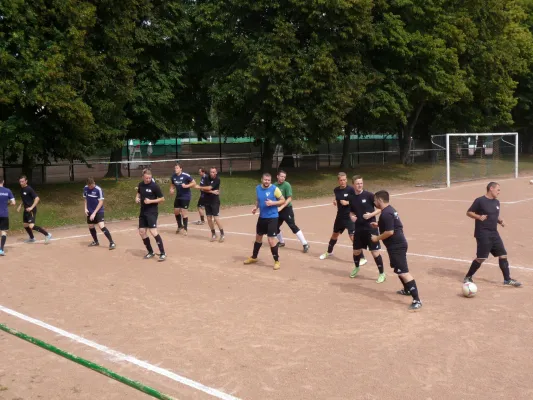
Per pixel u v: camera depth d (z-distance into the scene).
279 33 23.48
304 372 5.62
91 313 7.83
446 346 6.29
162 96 24.19
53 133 19.28
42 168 21.78
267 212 10.41
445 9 31.38
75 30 17.44
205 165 36.16
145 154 41.44
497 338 6.51
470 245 12.39
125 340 6.68
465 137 33.75
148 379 5.53
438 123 36.88
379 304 8.02
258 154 35.69
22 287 9.41
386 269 10.39
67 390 5.38
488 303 7.95
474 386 5.23
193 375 5.60
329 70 23.47
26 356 6.30
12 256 12.24
